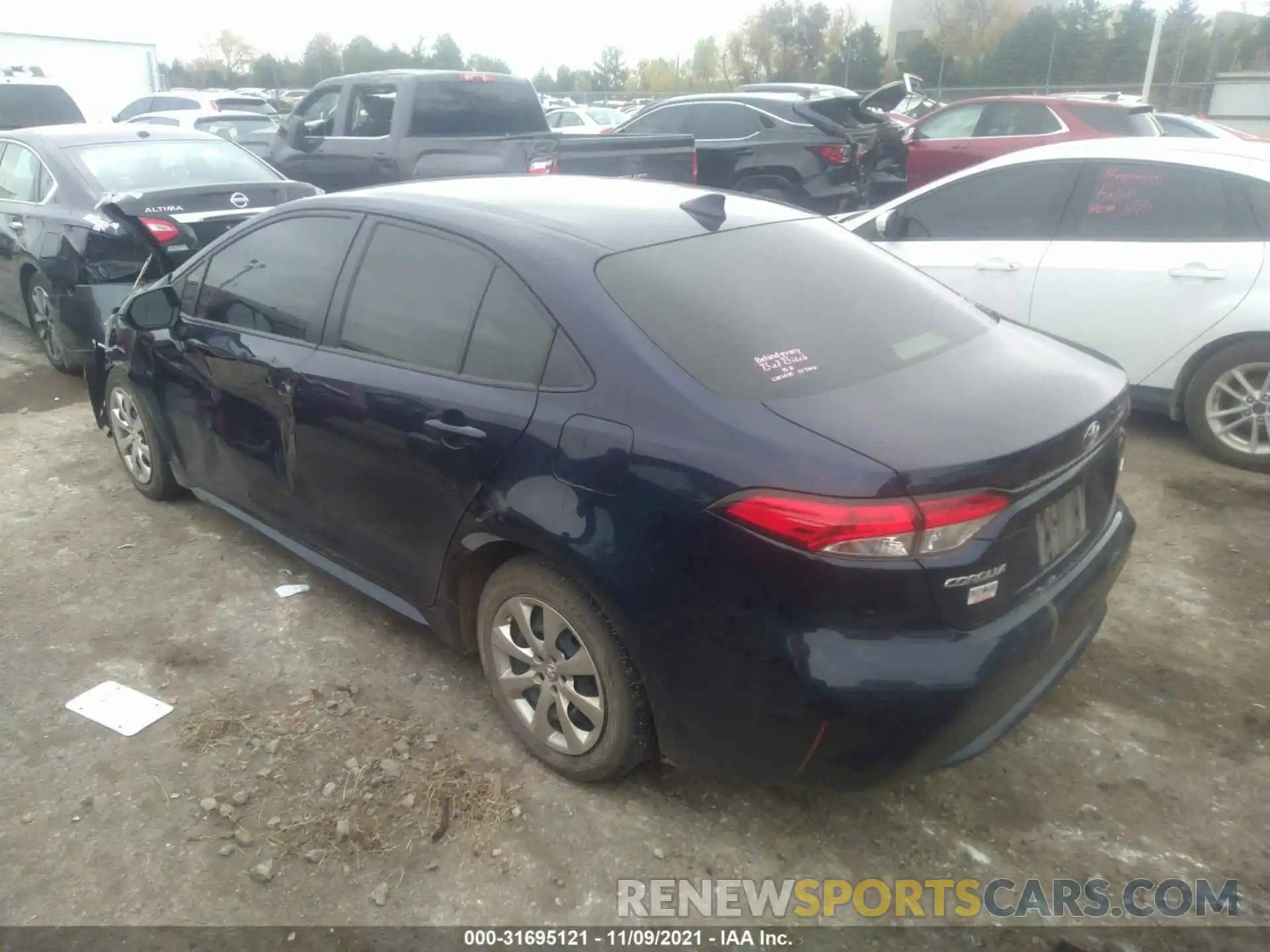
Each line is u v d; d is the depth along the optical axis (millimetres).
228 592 4078
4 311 7676
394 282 3342
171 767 3061
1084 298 5652
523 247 2992
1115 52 33219
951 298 3402
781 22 41719
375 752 3133
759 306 2916
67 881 2645
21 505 4883
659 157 8852
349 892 2619
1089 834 2844
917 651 2342
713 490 2428
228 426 4031
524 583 2914
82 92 23219
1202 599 4059
